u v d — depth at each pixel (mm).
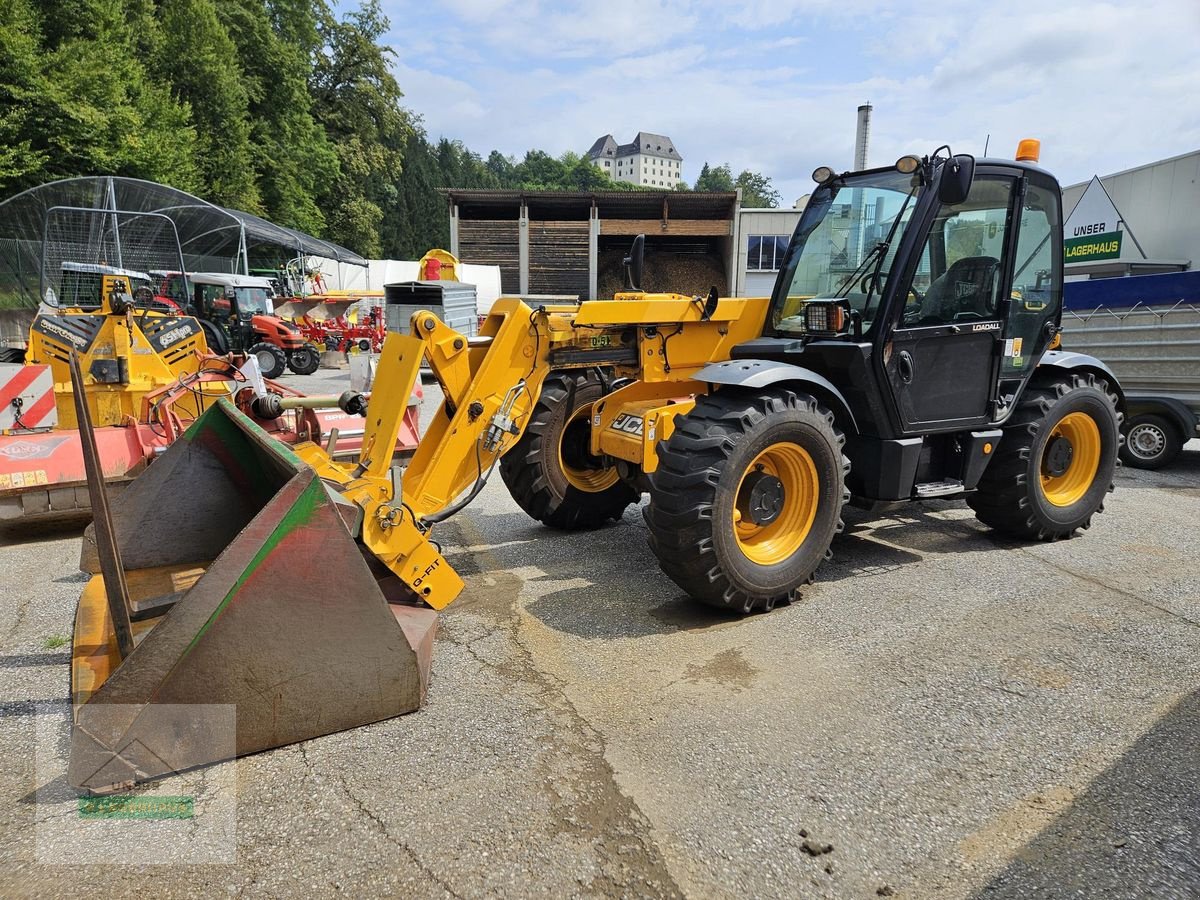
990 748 2486
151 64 24094
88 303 13711
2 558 4461
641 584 3994
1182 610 3617
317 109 37031
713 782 2295
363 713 2578
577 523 4973
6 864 1944
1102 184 13758
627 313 4023
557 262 27906
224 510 3500
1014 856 1996
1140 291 7203
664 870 1933
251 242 23766
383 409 3354
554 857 1973
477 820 2113
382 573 3295
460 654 3156
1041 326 4539
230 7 28281
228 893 1846
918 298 3891
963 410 4164
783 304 4410
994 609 3631
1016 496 4445
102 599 3037
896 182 3863
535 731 2568
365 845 2014
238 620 2326
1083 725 2623
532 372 3779
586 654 3160
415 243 57875
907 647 3225
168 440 5047
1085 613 3584
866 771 2361
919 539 4766
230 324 15461
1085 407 4598
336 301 21359
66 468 4746
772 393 3527
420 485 3430
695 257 29625
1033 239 4398
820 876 1922
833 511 3676
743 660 3104
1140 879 1915
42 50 19031
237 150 26359
